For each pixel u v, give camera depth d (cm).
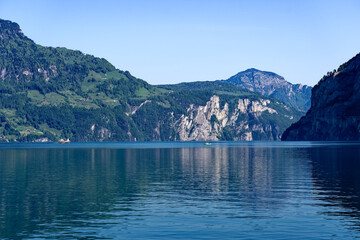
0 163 11844
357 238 3456
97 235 3588
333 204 4850
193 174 8344
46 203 5009
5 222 4047
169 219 4138
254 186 6419
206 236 3531
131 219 4141
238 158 13750
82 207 4750
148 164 11238
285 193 5681
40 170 9350
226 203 4962
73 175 8219
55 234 3625
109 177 7825
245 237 3494
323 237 3484
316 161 11331
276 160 12238
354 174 7912
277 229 3734
